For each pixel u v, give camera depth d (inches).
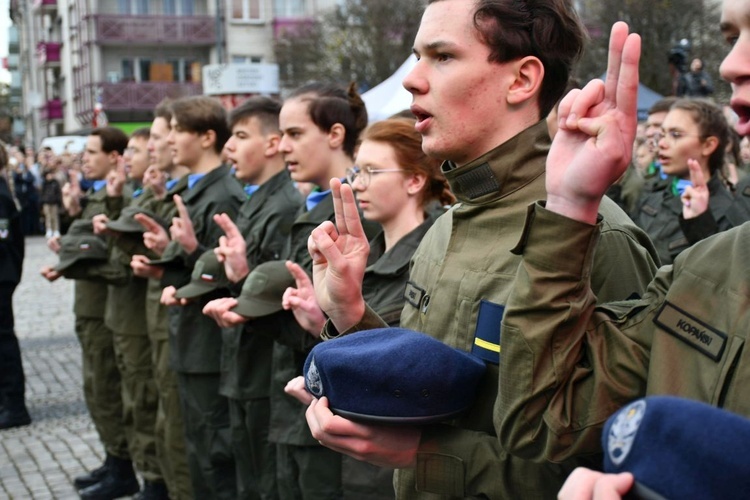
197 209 160.7
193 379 151.2
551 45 68.0
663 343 52.8
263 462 137.3
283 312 116.0
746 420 37.4
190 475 155.1
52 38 1702.8
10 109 2554.1
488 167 68.7
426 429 69.1
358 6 965.8
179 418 164.6
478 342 67.0
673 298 53.2
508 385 58.2
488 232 70.3
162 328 165.6
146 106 1317.7
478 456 66.6
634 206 219.8
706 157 157.2
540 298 56.4
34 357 332.8
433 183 106.2
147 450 180.1
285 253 139.0
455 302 70.2
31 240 791.7
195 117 169.2
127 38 1311.5
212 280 136.9
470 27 66.9
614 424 41.0
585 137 55.6
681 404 38.4
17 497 192.5
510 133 68.7
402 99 361.1
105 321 190.9
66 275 181.8
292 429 120.4
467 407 66.1
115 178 219.1
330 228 76.6
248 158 149.2
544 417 56.8
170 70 1347.2
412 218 106.6
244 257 127.4
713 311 51.2
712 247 53.3
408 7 935.7
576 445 56.3
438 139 68.9
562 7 69.0
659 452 38.0
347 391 65.8
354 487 101.1
